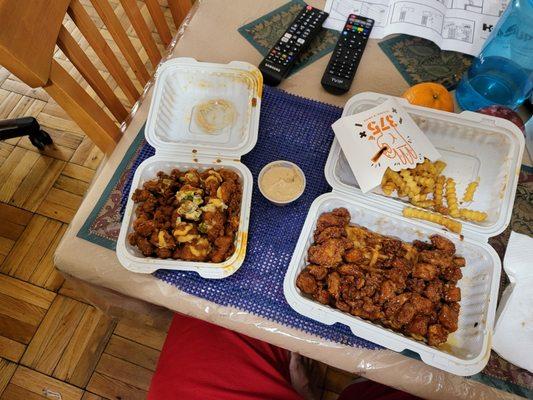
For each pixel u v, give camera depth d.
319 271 0.65
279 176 0.73
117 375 1.18
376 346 0.62
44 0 0.60
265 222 0.71
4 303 1.25
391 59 0.85
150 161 0.72
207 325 0.90
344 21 0.89
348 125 0.73
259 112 0.77
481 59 0.79
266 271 0.67
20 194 1.39
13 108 1.51
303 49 0.85
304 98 0.82
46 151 1.45
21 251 1.31
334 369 1.19
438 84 0.82
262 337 0.64
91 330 1.23
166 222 0.68
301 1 0.92
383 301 0.64
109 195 0.72
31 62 0.60
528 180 0.74
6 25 0.54
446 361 0.59
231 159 0.73
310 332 0.63
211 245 0.67
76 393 1.16
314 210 0.69
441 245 0.68
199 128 0.80
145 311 0.92
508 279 0.67
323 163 0.76
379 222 0.71
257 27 0.89
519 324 0.62
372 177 0.69
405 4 0.88
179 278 0.66
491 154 0.76
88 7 1.68
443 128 0.76
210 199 0.68
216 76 0.80
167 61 0.80
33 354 1.20
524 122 0.80
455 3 0.89
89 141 1.47
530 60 0.74
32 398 1.15
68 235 0.69
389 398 0.86
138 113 0.81
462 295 0.68
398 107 0.73
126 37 0.86
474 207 0.73
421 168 0.71
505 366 0.61
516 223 0.71
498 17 0.88
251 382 0.84
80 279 0.69
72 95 0.71
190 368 0.85
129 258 0.64
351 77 0.81
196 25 0.89
